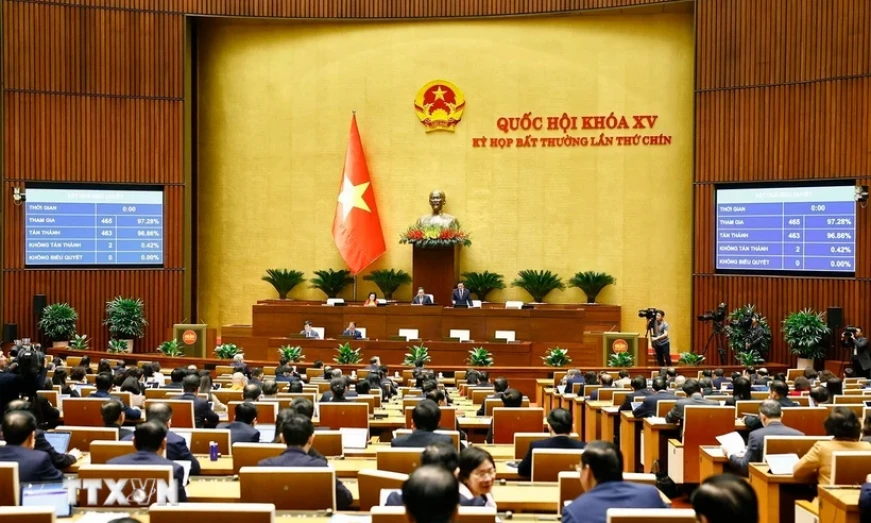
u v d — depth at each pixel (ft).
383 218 79.97
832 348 64.64
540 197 78.18
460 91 78.95
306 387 42.19
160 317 76.23
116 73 74.90
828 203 65.10
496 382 41.86
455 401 43.57
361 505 18.92
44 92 73.10
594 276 75.61
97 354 66.03
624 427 36.42
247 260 81.05
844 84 64.39
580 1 75.31
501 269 78.74
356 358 62.28
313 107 80.38
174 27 76.33
